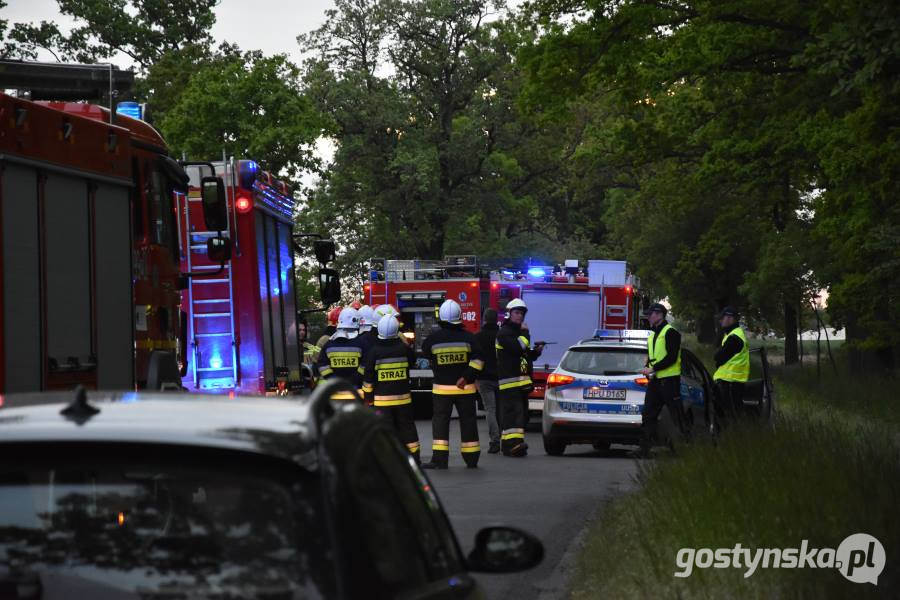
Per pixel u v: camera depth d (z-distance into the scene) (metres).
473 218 113.06
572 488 26.50
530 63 46.75
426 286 54.19
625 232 115.00
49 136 15.65
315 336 82.31
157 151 21.00
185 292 27.73
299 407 7.07
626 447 39.28
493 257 114.38
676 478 20.25
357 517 5.87
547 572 17.52
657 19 46.56
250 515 5.73
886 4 28.19
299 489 5.77
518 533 7.89
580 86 47.03
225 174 27.75
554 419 34.00
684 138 62.97
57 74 21.62
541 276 50.16
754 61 50.31
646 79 50.09
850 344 49.19
